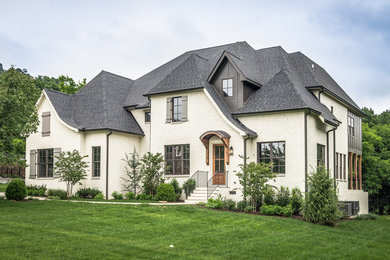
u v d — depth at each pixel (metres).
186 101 26.17
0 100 21.25
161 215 18.03
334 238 16.17
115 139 27.69
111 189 27.02
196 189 24.42
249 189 20.97
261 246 13.77
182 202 24.08
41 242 12.63
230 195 23.62
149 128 29.39
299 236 15.79
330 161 26.84
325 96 27.86
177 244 13.44
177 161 26.25
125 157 28.31
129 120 29.59
